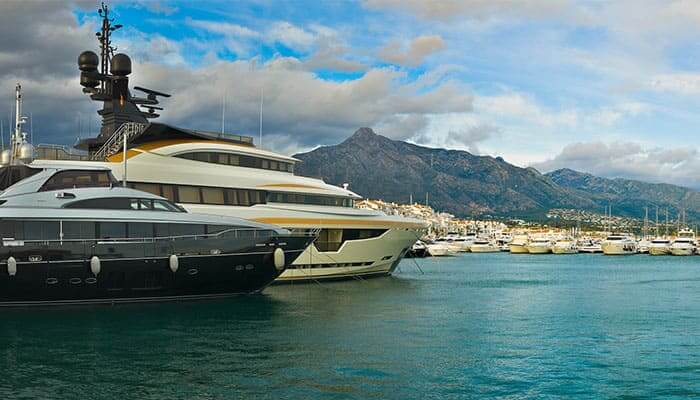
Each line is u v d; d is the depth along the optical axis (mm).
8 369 22297
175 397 19344
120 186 35312
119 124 47094
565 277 69562
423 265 96688
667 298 46656
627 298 46531
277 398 19344
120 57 47938
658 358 25156
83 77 47625
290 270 47469
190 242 34094
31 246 31109
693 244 145250
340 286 48219
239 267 35469
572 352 26078
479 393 20203
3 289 31156
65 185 34500
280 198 46688
